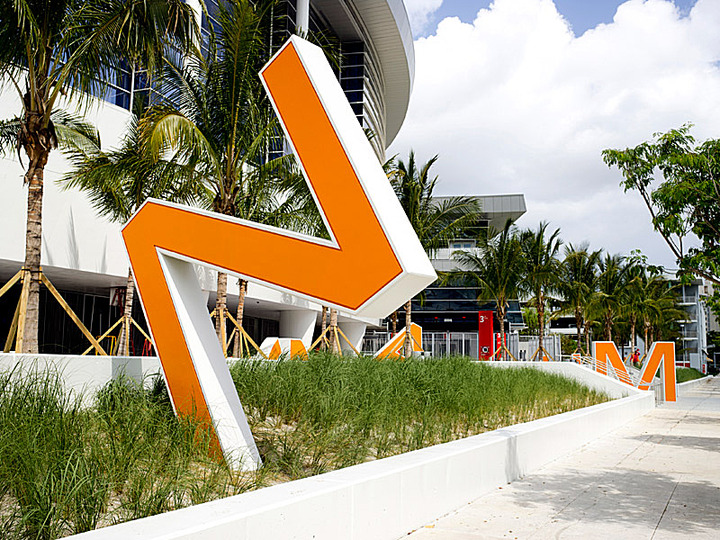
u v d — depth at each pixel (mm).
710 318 96250
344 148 5699
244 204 16750
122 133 20266
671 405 26109
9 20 9711
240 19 13953
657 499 7539
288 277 6012
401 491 5680
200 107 15000
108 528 3533
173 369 6973
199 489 5145
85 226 18938
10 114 16438
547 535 5816
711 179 11789
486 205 63531
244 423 6766
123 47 10477
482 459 7559
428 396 10141
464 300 52469
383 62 50094
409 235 5586
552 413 14688
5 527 4008
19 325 9430
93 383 7625
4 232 16391
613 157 12492
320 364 10703
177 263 7180
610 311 49812
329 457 7250
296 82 6086
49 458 4770
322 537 4574
